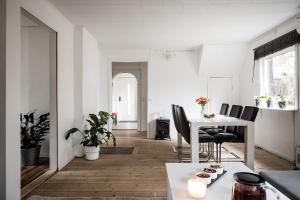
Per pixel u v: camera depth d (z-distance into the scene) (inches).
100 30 174.1
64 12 136.8
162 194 102.6
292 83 158.4
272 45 173.6
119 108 367.2
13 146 86.8
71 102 156.1
